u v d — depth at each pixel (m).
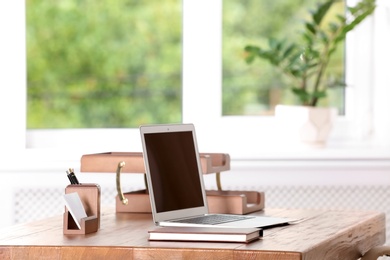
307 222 2.96
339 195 4.33
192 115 4.54
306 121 4.34
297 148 4.36
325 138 4.40
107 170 3.08
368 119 4.69
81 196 2.75
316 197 4.32
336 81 4.58
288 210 3.29
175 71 4.77
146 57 4.78
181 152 2.95
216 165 3.28
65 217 2.65
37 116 4.71
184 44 4.52
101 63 4.81
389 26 4.53
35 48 4.74
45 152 4.28
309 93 4.34
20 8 4.27
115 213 3.18
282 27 4.69
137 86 4.78
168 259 2.37
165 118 4.77
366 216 3.15
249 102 4.64
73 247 2.43
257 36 4.66
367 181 4.32
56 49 4.78
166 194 2.84
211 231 2.47
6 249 2.45
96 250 2.42
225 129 4.56
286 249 2.34
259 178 4.29
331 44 4.66
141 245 2.42
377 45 4.62
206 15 4.50
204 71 4.52
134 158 3.05
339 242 2.68
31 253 2.44
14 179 4.24
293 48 4.41
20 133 4.27
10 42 4.26
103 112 4.78
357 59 4.66
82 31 4.82
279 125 4.60
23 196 4.26
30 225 2.85
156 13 4.77
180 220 2.81
